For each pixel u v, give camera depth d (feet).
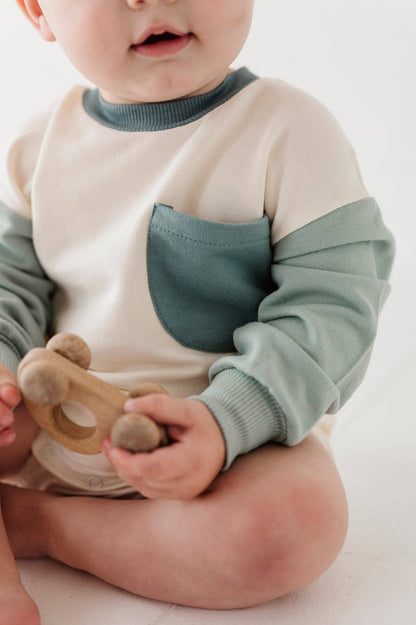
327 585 2.85
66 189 3.45
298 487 2.76
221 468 2.79
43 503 3.10
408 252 5.87
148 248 3.25
